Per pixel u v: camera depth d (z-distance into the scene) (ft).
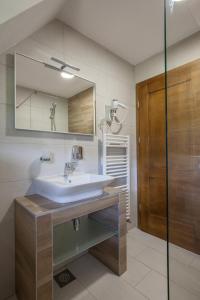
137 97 7.68
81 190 4.13
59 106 5.20
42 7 3.69
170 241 6.23
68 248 4.41
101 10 4.86
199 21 5.19
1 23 2.92
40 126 4.79
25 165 4.55
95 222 5.68
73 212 3.87
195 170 5.82
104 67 6.52
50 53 5.03
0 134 4.16
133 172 7.70
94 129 6.09
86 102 5.87
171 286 3.92
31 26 4.13
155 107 7.01
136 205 7.78
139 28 5.54
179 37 5.95
